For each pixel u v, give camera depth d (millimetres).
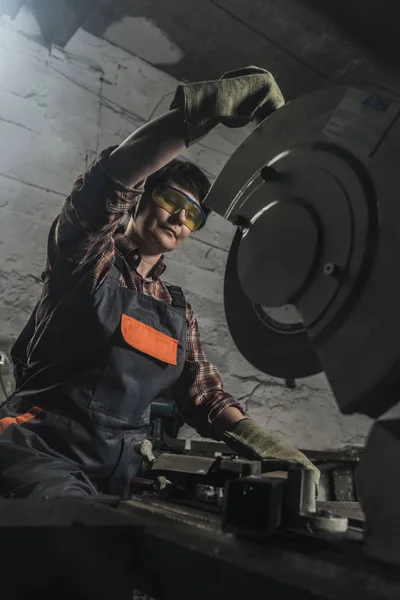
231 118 814
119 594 513
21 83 2084
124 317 1160
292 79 2602
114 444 1100
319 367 715
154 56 2473
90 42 2318
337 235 602
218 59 2484
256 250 703
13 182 1990
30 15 2125
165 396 1729
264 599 407
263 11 2139
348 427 2855
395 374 530
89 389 1103
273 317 782
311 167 663
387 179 563
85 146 2211
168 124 819
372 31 2221
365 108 614
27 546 467
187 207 1312
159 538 509
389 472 493
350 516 776
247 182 756
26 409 1090
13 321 1889
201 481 787
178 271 2426
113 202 915
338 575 425
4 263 1911
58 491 852
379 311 543
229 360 2496
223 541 518
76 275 1078
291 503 594
